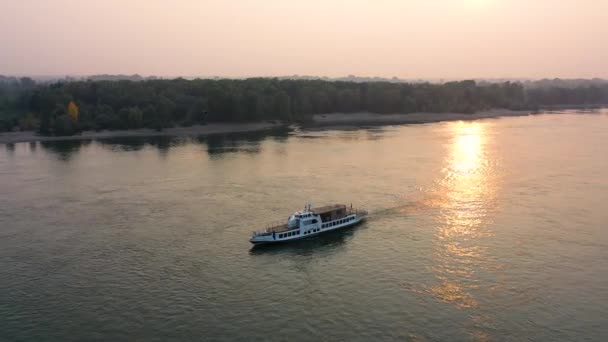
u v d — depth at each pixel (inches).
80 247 3521.2
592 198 4500.5
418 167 5954.7
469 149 7293.3
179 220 4074.8
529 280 2906.0
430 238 3599.9
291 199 4621.1
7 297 2810.0
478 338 2349.9
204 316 2583.7
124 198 4724.4
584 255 3235.7
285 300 2746.1
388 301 2704.2
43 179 5526.6
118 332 2449.6
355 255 3356.3
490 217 4015.8
